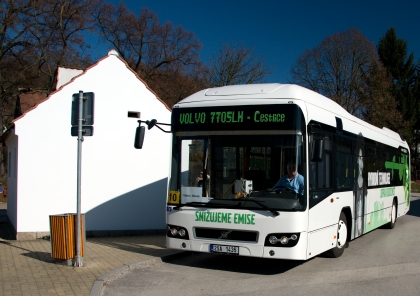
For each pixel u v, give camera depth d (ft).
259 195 24.72
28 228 40.19
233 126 25.79
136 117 45.27
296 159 24.47
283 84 26.84
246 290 22.88
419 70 202.69
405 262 30.07
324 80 130.82
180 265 29.09
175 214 26.53
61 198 41.50
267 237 24.21
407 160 59.36
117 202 43.88
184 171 26.73
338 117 31.42
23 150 40.29
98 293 21.47
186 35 139.44
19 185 40.11
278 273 26.78
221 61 126.62
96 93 43.34
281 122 24.91
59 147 41.55
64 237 27.09
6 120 114.32
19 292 21.33
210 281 24.82
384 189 44.83
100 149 43.34
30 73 100.73
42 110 41.01
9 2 91.61
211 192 25.76
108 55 43.98
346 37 128.77
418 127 197.06
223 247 25.11
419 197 123.13
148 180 45.37
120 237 42.34
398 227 51.37
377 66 132.05
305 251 24.39
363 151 37.58
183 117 27.17
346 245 32.89
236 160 25.43
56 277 24.31
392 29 199.31
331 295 21.90
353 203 33.78
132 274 26.37
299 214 24.00
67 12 101.71
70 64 104.47
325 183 27.73
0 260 28.94
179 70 136.67
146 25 136.77
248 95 26.11
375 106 132.05
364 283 24.32
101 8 121.70
